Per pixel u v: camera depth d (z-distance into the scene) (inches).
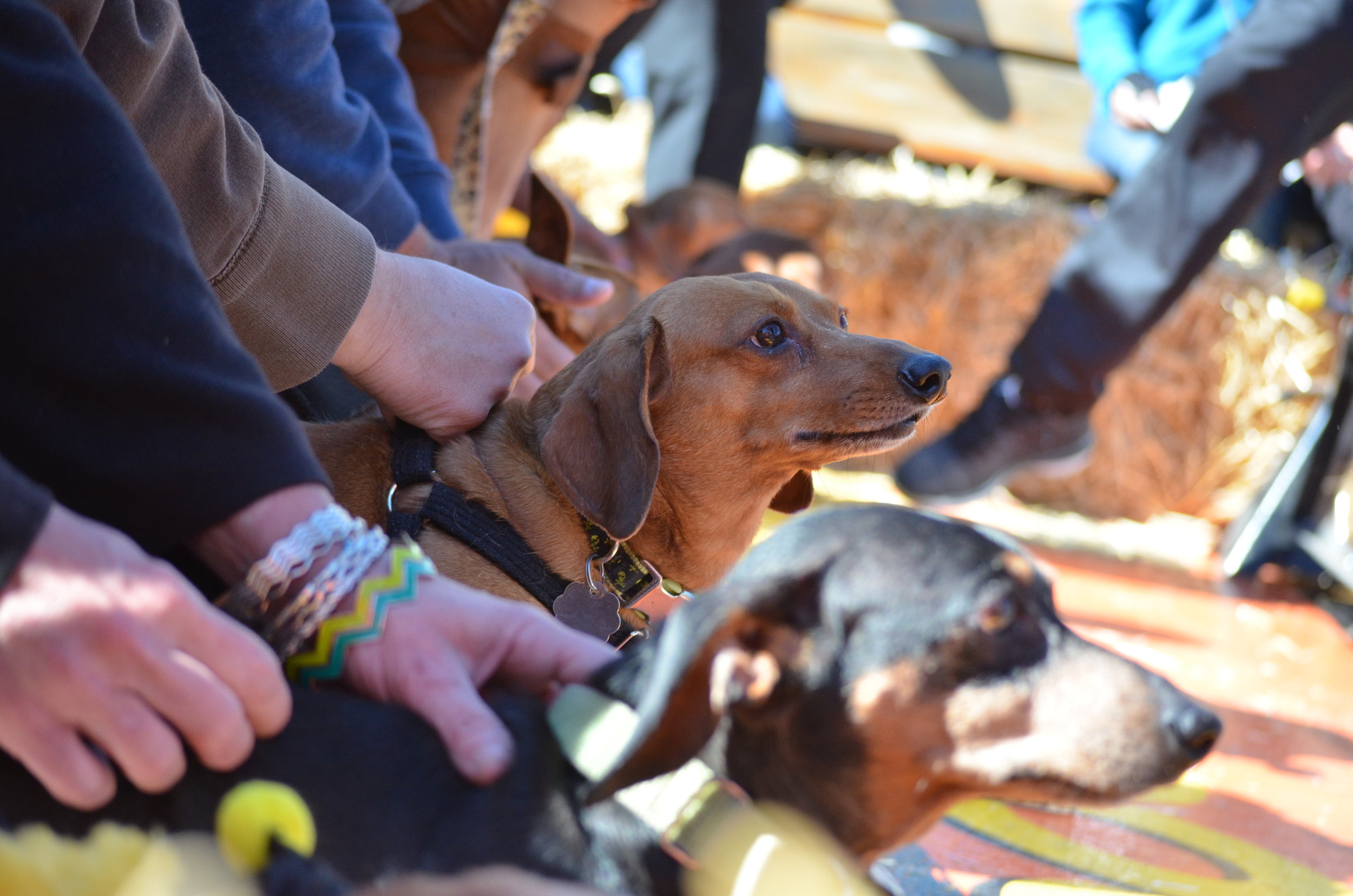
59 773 48.1
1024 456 215.3
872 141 321.4
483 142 142.0
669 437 105.9
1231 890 98.0
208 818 51.3
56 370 53.0
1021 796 59.9
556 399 99.5
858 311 275.4
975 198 282.8
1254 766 130.0
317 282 73.8
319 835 51.7
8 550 47.5
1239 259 277.0
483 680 58.4
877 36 332.8
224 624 50.9
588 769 54.0
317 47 98.1
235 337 59.2
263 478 55.4
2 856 48.3
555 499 95.1
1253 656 175.3
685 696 53.6
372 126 104.4
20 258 52.3
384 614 56.8
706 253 197.5
